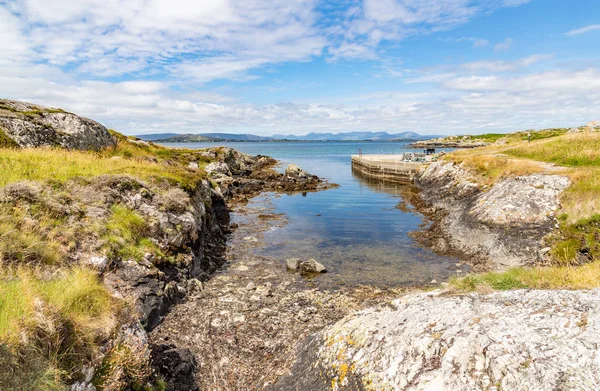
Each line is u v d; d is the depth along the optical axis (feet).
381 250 75.97
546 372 17.39
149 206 57.57
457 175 126.52
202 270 61.98
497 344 20.06
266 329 39.42
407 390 20.38
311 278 59.77
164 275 46.85
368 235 87.76
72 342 22.38
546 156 114.32
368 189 167.02
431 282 58.08
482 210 85.40
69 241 39.47
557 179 80.07
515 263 64.34
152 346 31.73
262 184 181.37
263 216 110.01
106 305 27.37
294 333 38.34
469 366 19.84
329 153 569.23
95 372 22.77
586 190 70.69
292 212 116.26
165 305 43.14
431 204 120.06
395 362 22.48
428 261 68.85
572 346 18.24
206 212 82.12
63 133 97.71
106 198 52.70
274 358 33.09
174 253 54.24
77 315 24.25
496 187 93.86
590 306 21.09
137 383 24.99
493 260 67.31
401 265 66.59
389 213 113.60
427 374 20.56
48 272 31.48
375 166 221.66
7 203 39.75
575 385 16.29
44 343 20.74
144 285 42.06
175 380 28.71
